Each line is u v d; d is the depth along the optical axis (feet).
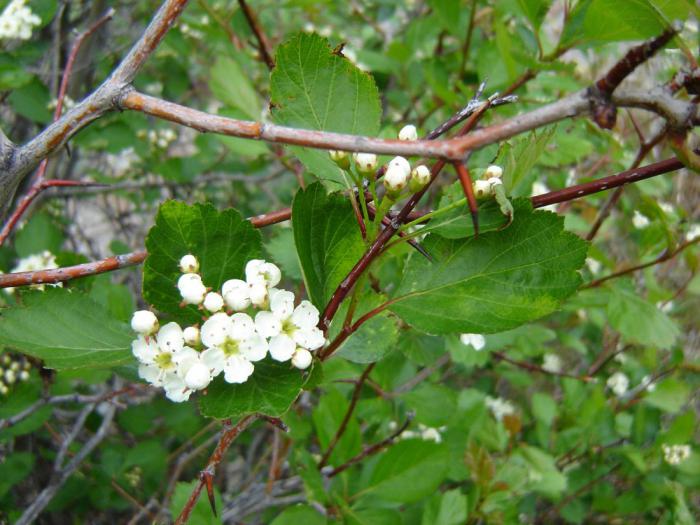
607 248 1.45
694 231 1.16
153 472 1.13
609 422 1.12
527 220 0.42
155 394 1.18
